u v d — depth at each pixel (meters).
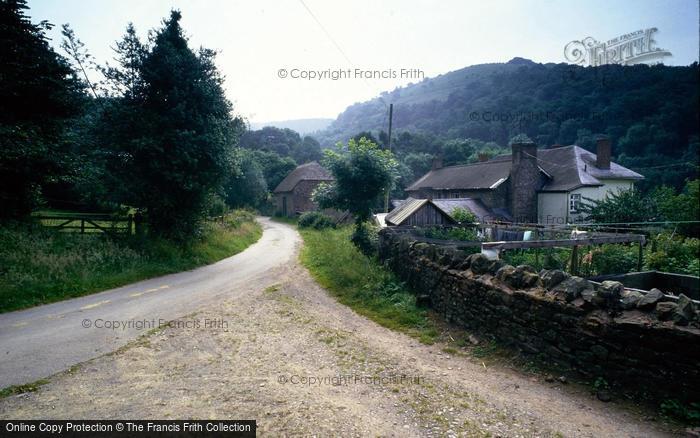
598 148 28.20
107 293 10.33
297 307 9.02
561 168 28.17
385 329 7.50
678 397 3.99
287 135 85.50
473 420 4.12
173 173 13.86
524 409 4.32
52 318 8.09
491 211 26.70
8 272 9.60
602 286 4.82
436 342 6.66
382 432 3.93
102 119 13.85
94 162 13.62
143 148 13.38
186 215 15.83
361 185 15.14
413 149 60.56
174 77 14.26
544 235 14.85
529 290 5.67
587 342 4.80
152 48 14.59
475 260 7.00
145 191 13.95
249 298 9.84
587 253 13.19
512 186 26.94
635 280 9.55
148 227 15.15
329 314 8.53
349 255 13.73
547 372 5.16
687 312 4.07
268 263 15.54
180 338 6.91
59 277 10.20
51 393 4.89
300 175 45.06
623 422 3.98
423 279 8.88
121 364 5.79
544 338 5.34
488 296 6.39
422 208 15.56
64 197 22.09
